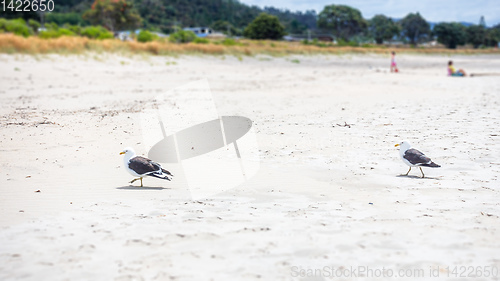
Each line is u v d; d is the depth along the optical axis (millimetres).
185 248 4617
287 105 16469
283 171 8203
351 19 193125
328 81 27984
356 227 5301
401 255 4434
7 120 12812
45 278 3924
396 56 73438
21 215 5777
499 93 20016
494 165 8438
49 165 8422
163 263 4230
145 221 5535
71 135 10984
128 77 29000
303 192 6988
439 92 20719
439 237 4938
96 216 5742
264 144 10289
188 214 5855
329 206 6266
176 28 163875
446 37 185000
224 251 4535
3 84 22922
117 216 5742
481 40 197125
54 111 14672
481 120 12867
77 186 7207
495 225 5371
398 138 10789
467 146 9875
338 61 56938
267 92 21250
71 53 34750
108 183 7418
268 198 6680
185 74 32438
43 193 6793
